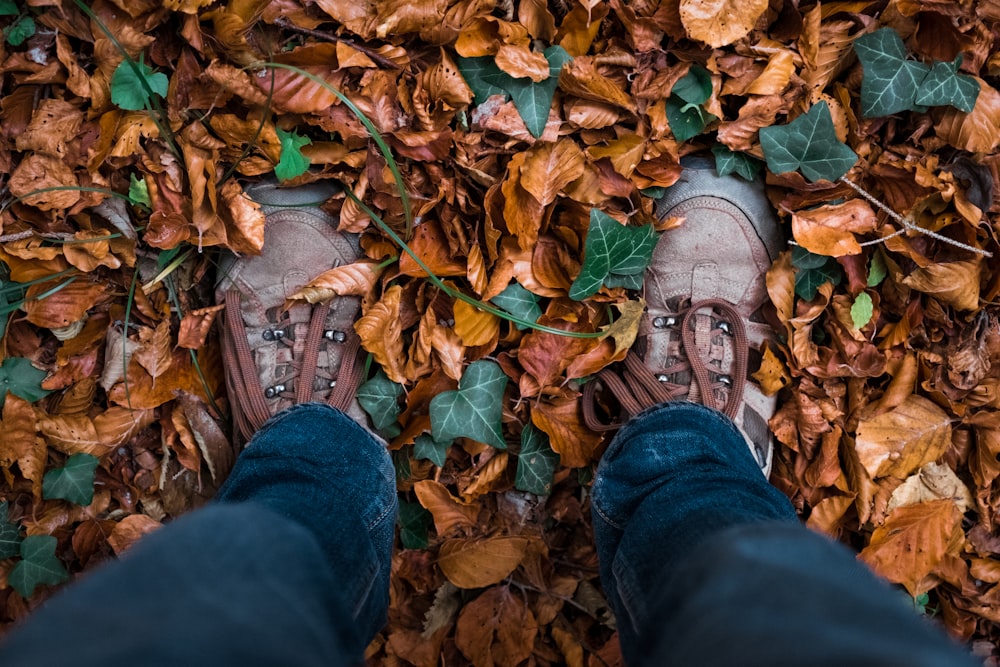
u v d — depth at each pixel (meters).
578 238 1.05
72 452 1.07
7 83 0.97
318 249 1.08
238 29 0.93
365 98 0.98
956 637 1.23
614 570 0.85
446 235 1.05
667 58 1.02
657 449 0.96
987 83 1.06
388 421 1.10
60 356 1.06
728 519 0.73
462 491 1.15
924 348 1.15
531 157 1.00
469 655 1.20
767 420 1.16
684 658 0.47
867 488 1.13
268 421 1.01
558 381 1.11
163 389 1.09
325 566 0.66
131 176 1.00
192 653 0.42
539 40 1.01
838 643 0.40
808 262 1.08
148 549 0.55
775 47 1.00
